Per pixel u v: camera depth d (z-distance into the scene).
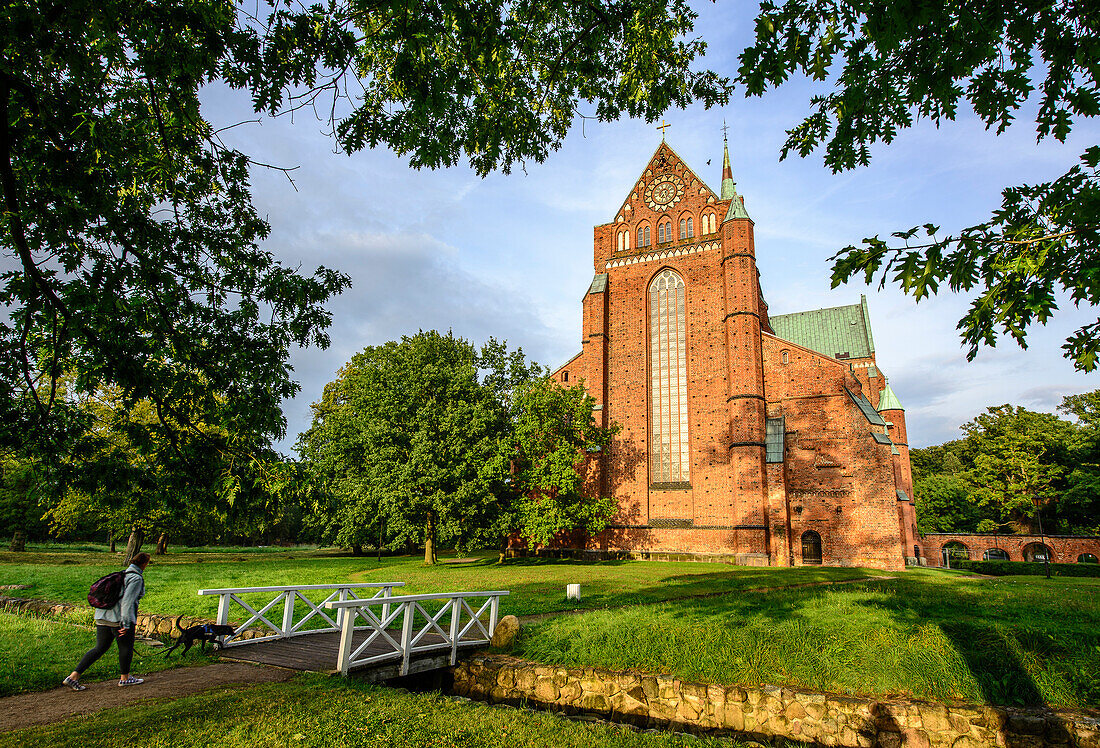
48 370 9.24
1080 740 8.84
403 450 38.50
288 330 10.17
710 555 41.22
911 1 5.21
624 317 47.81
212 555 51.44
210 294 10.15
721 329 44.38
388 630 15.47
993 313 5.62
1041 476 57.75
